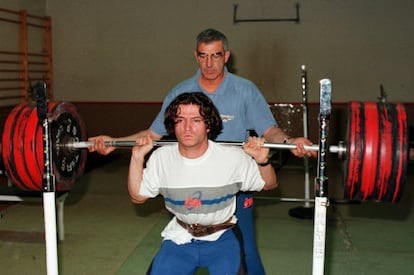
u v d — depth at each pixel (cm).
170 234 214
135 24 798
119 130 823
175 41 791
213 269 204
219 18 774
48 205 216
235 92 254
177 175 203
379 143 196
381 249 394
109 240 413
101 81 816
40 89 208
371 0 742
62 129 241
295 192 589
